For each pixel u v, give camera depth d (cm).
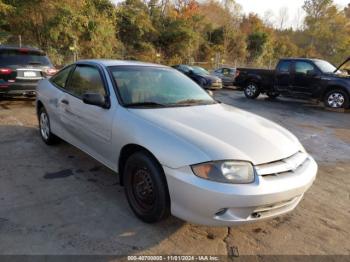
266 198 246
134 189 308
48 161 441
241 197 239
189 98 386
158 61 2833
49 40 1880
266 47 4256
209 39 3859
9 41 1775
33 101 872
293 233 302
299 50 5581
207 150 251
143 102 345
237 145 267
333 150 601
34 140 530
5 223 287
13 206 317
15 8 1736
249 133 293
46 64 817
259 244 281
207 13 4588
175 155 258
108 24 2227
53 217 301
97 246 263
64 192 353
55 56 1880
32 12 1789
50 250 254
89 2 2114
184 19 3350
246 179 246
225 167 244
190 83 429
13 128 595
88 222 296
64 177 392
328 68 1155
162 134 277
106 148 346
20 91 773
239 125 310
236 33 3975
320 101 1228
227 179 242
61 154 470
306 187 278
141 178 296
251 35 4206
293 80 1187
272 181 253
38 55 815
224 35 3847
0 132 566
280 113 996
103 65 387
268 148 274
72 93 420
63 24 1845
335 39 6100
